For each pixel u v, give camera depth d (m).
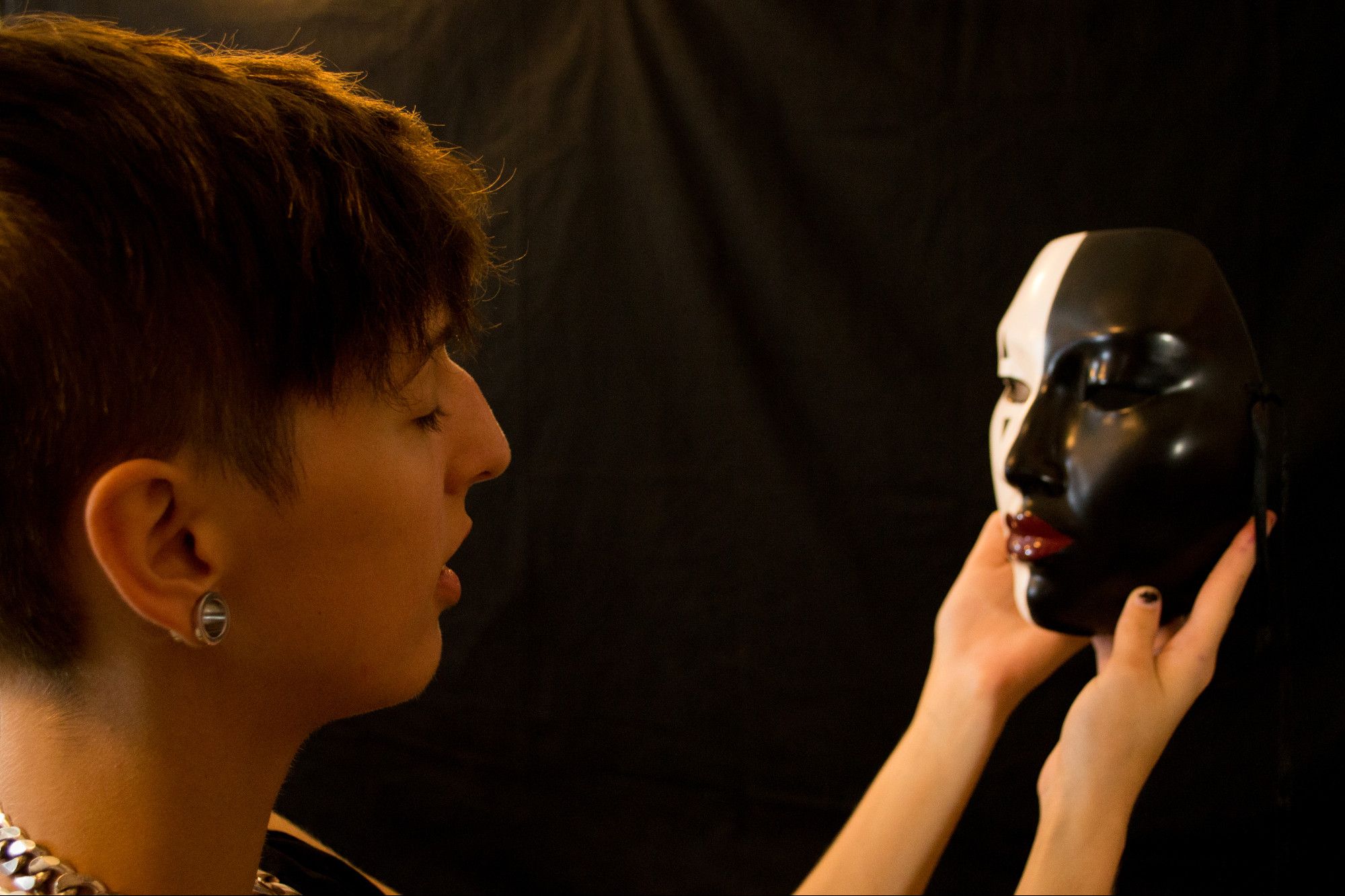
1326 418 1.00
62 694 0.36
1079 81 1.08
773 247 1.22
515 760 1.36
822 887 0.81
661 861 1.31
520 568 1.36
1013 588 0.89
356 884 0.54
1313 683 1.02
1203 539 0.78
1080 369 0.81
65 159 0.31
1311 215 1.00
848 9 1.17
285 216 0.34
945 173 1.14
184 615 0.34
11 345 0.31
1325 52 0.98
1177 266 0.81
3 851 0.34
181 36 1.18
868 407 1.20
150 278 0.32
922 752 0.85
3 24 0.35
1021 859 1.16
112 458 0.33
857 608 1.22
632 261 1.27
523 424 1.34
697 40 1.23
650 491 1.29
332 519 0.37
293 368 0.34
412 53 1.27
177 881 0.37
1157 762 1.09
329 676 0.39
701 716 1.29
